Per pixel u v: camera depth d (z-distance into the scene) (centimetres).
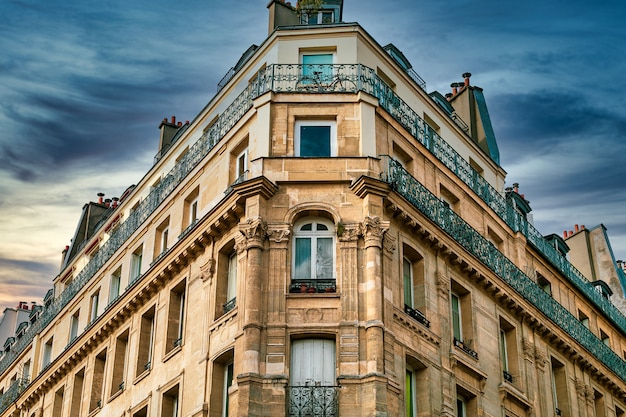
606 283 5141
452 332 3120
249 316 2720
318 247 2891
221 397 2900
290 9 3631
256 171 2950
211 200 3259
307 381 2686
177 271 3334
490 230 3612
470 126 4078
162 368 3228
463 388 3077
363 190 2897
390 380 2677
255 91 3184
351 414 2608
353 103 3089
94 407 3688
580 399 3847
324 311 2750
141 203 3791
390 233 2966
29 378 4456
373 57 3325
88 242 4362
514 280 3525
